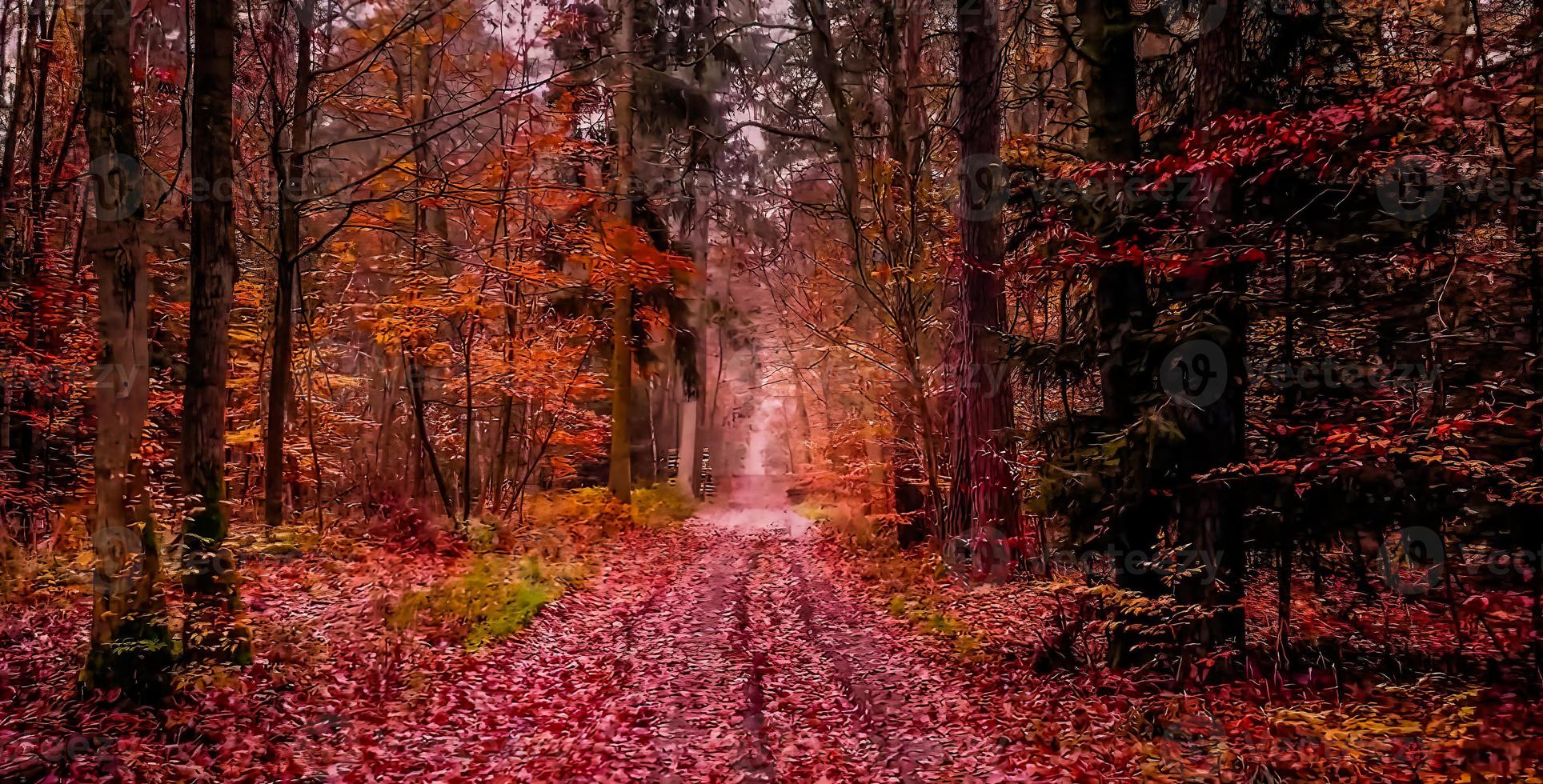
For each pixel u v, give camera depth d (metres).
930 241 14.87
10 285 11.65
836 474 23.14
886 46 15.94
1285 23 7.75
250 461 16.88
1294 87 7.77
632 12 20.44
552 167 15.95
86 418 13.48
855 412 19.03
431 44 15.21
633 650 9.64
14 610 8.84
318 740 6.48
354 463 18.84
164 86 13.60
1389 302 7.35
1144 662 8.29
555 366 17.00
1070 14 10.45
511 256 16.09
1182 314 7.50
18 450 13.06
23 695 6.73
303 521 14.59
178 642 7.02
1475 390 6.86
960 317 13.10
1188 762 5.89
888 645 10.12
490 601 10.57
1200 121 7.77
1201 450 7.66
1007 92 13.73
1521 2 7.57
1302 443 7.64
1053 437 8.76
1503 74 6.34
